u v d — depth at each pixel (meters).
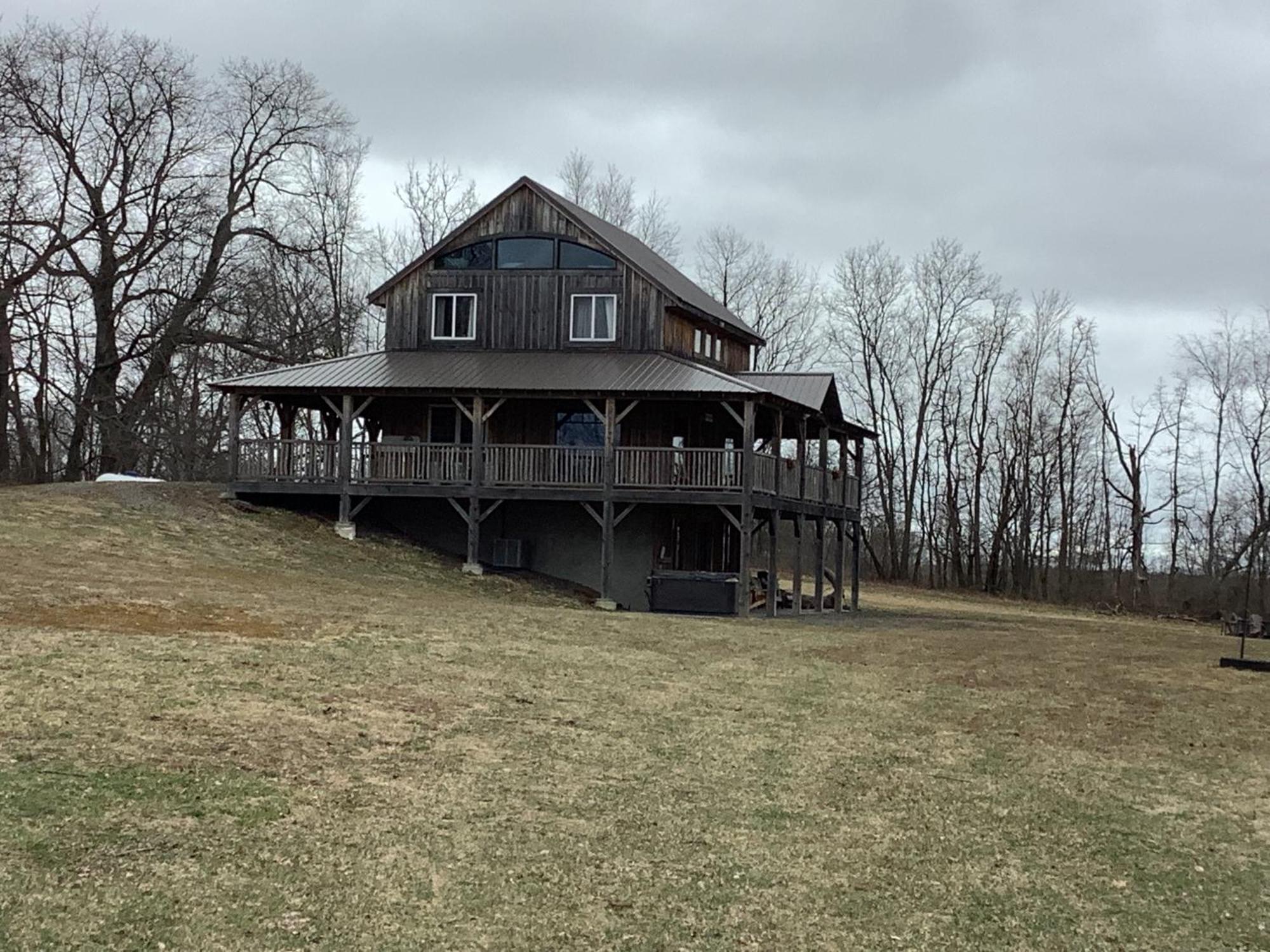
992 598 53.41
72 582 18.17
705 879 8.77
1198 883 9.39
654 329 31.52
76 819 8.55
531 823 9.63
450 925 7.61
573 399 28.27
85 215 42.22
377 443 29.22
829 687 16.61
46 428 46.22
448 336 32.44
